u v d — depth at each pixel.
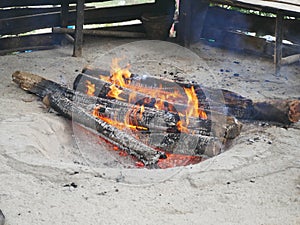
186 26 8.10
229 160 5.40
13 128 5.71
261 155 5.50
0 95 6.42
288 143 5.68
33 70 7.11
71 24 8.13
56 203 4.91
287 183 5.18
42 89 6.39
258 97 6.63
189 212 4.87
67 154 5.72
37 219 4.76
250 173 5.27
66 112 5.96
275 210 4.91
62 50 7.86
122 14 8.41
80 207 4.88
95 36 8.38
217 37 8.27
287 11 6.78
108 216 4.80
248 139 5.74
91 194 5.00
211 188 5.11
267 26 7.88
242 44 8.04
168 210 4.88
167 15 8.23
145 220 4.78
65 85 6.73
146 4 8.47
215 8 8.22
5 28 7.72
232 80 7.09
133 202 4.94
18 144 5.47
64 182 5.12
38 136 5.68
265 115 6.02
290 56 7.38
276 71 7.22
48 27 8.00
